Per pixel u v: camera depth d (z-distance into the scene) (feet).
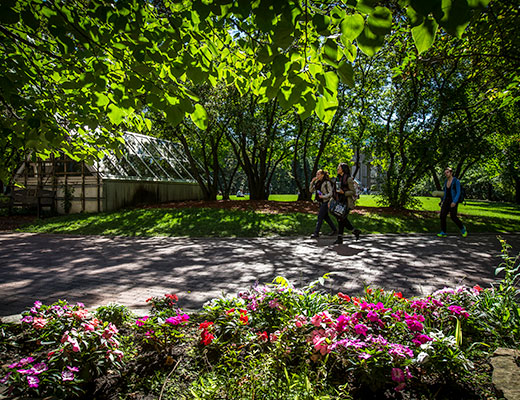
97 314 10.82
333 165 102.99
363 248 31.42
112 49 9.32
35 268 24.11
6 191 71.10
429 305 10.79
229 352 9.08
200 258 27.35
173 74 9.41
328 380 8.15
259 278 21.01
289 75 7.93
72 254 29.35
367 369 7.73
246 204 64.49
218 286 19.35
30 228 46.73
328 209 36.81
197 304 16.19
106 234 41.32
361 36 6.28
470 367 7.98
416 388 8.10
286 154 90.43
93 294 17.79
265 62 7.73
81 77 9.82
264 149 76.18
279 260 26.32
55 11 8.58
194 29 9.57
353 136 76.48
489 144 62.34
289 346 8.95
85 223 47.78
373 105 72.08
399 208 61.67
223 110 62.08
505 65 30.86
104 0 8.40
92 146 15.38
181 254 29.07
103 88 9.88
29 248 32.48
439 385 8.20
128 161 69.10
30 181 65.77
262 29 6.85
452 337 8.52
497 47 28.94
